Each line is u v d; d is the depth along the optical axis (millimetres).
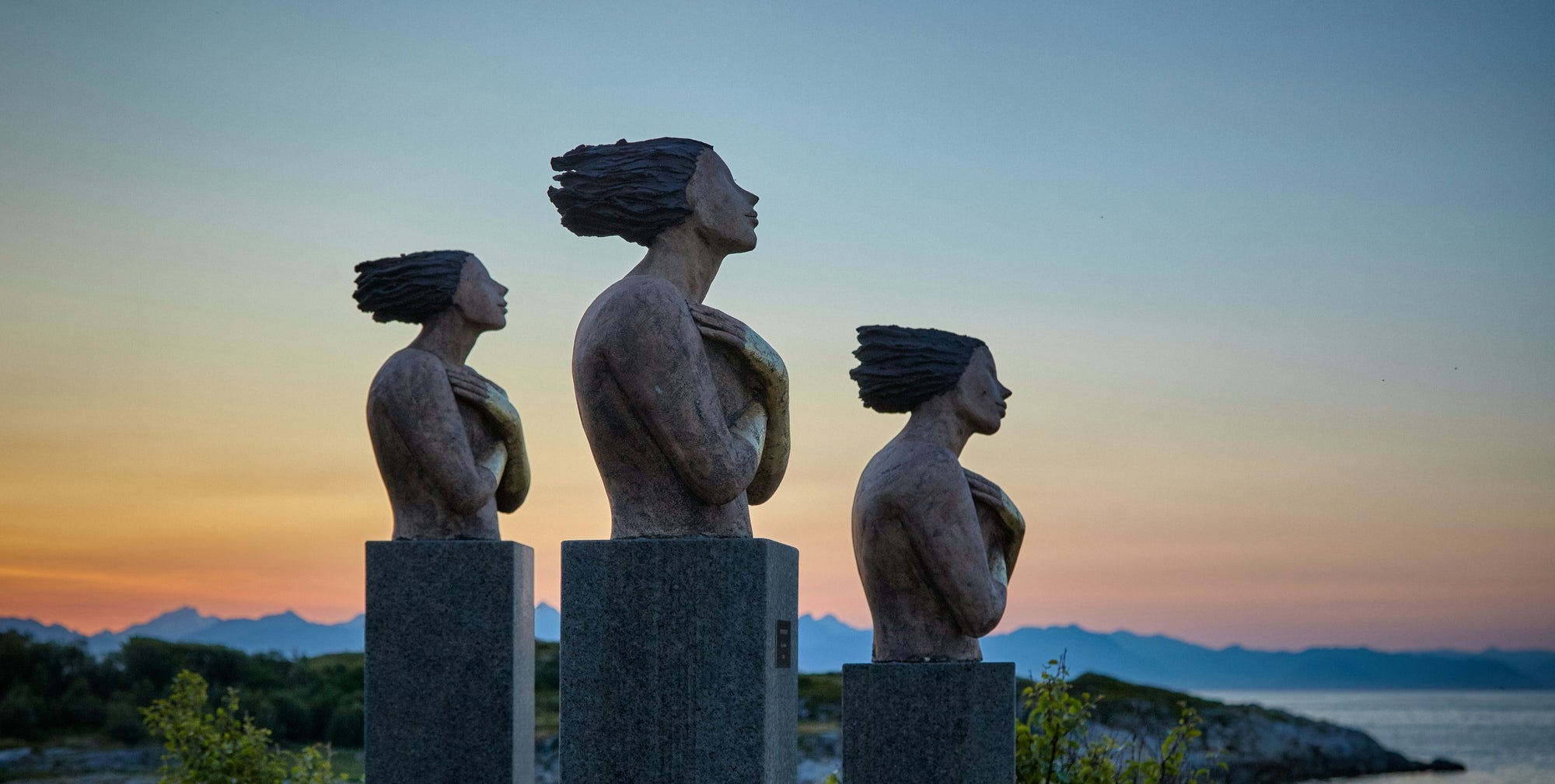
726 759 5609
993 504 7914
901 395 8023
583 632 5770
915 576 7719
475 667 7598
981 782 7461
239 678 23859
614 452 5914
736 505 5973
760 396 6152
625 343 5766
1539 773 39812
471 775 7523
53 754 20062
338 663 25969
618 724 5695
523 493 8609
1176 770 9070
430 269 8383
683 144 6215
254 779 10797
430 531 7934
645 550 5742
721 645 5664
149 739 21438
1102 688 20016
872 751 7562
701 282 6242
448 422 7922
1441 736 78875
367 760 7566
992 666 7566
